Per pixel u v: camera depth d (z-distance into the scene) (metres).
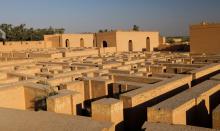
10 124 7.81
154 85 11.35
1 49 36.41
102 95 13.00
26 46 39.84
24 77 15.05
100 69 17.73
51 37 42.59
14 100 12.12
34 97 11.92
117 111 8.71
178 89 12.55
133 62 21.53
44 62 22.95
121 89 12.84
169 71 18.42
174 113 7.43
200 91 9.62
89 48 35.12
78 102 10.60
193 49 32.28
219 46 30.14
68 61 23.58
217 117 7.14
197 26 31.66
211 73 16.06
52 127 7.38
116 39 37.59
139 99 9.90
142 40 41.00
